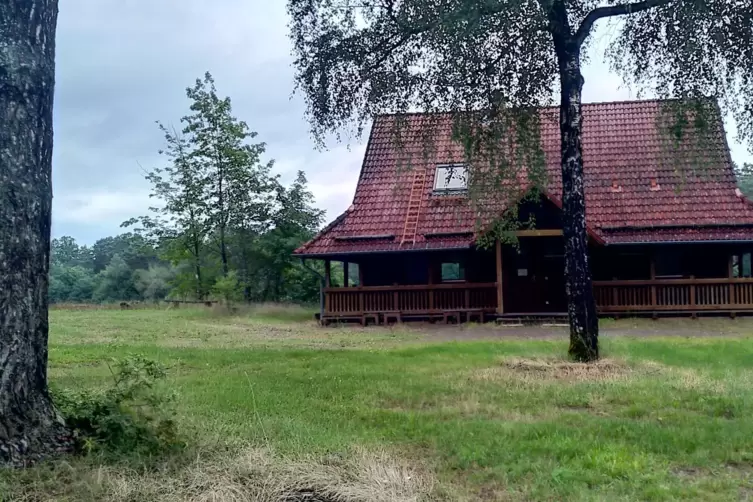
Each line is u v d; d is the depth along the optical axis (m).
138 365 5.86
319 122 12.35
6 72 5.14
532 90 11.98
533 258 22.38
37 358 5.17
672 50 11.34
